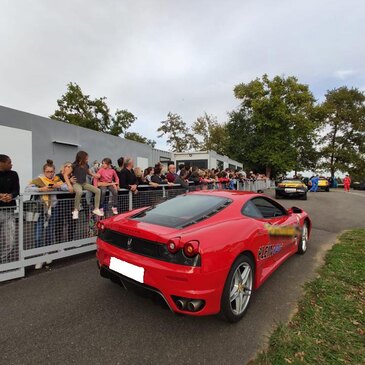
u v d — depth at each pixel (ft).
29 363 6.66
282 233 11.94
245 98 119.55
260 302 9.84
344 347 7.26
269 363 6.68
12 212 11.71
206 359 6.85
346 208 35.58
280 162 106.63
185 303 7.44
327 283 11.21
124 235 8.89
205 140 170.91
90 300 9.89
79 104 113.39
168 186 21.20
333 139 156.15
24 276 12.11
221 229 8.51
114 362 6.72
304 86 110.63
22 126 26.05
